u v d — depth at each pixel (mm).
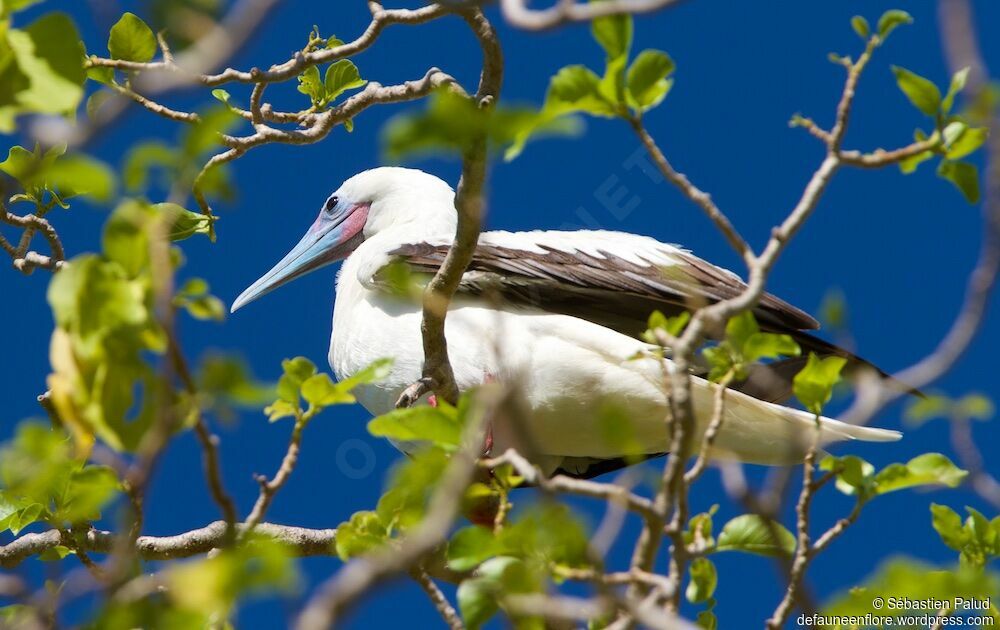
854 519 8758
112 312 6332
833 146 8023
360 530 8641
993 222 7691
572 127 6617
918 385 7621
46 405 10117
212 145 6957
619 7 6602
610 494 7238
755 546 8539
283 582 6621
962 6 7695
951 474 8766
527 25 6652
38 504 9383
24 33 6910
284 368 8328
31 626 6961
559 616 7320
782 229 7715
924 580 9000
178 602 6535
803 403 8781
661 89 7871
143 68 12148
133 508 7508
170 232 12172
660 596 7016
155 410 6398
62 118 7250
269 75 12281
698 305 8836
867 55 8102
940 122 8352
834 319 8805
